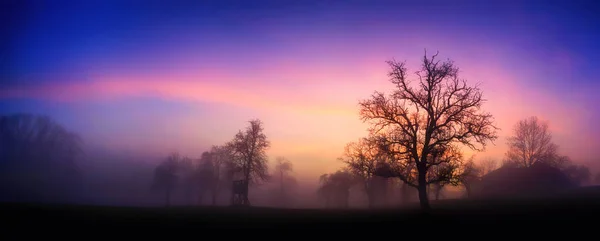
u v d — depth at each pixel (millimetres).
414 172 38125
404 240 21828
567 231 23609
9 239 19828
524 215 32438
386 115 36312
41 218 26094
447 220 29891
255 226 26156
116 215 29766
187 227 24859
